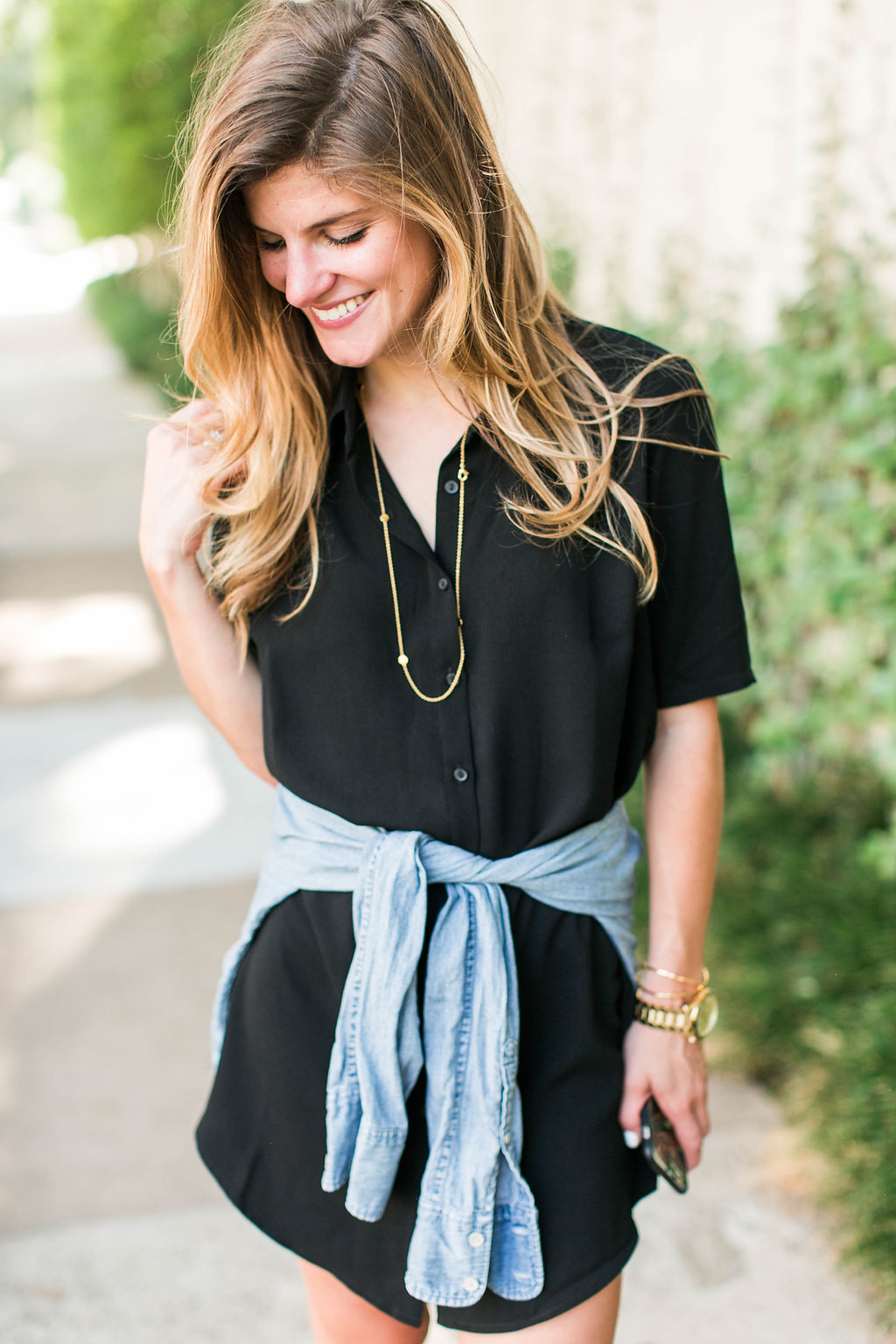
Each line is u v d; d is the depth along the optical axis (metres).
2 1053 2.88
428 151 1.14
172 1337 2.03
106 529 8.16
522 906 1.29
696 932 1.37
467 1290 1.24
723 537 1.32
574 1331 1.27
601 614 1.26
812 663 3.27
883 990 2.48
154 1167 2.47
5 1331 2.05
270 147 1.09
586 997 1.30
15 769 4.50
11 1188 2.41
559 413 1.24
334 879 1.31
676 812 1.37
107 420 12.99
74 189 19.00
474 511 1.24
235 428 1.29
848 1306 2.02
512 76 6.67
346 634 1.28
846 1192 2.15
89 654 5.72
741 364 3.48
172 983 3.15
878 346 2.88
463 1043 1.26
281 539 1.30
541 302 1.28
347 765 1.30
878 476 2.89
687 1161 1.37
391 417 1.29
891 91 2.98
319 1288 1.39
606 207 5.15
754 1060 2.60
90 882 3.67
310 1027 1.33
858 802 3.10
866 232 2.95
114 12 13.47
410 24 1.15
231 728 1.45
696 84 4.18
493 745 1.26
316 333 1.27
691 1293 2.07
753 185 3.76
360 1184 1.25
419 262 1.19
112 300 20.17
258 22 1.17
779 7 3.54
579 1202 1.27
